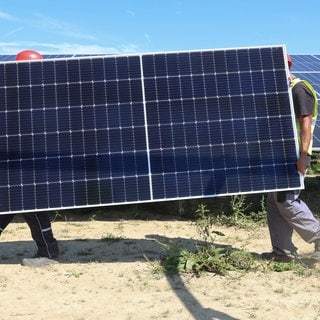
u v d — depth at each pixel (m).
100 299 4.28
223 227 6.64
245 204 7.34
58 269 4.95
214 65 5.04
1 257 5.37
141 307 4.11
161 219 7.27
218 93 4.96
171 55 5.05
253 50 5.09
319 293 4.36
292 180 4.80
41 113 4.92
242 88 4.98
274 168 4.82
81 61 5.04
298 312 4.02
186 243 5.81
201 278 4.69
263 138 4.88
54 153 4.84
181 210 7.37
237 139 4.87
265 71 5.02
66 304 4.20
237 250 5.29
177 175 4.79
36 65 5.03
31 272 4.87
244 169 4.81
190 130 4.88
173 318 3.92
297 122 5.04
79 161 4.82
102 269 4.95
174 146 4.85
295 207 4.86
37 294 4.39
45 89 4.97
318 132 8.14
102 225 6.81
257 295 4.32
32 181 4.79
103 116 4.91
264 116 4.92
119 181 4.78
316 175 9.43
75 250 5.57
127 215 7.41
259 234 6.27
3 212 4.73
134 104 4.93
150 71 5.01
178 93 4.96
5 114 4.91
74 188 4.77
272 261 5.02
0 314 4.02
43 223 5.05
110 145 4.86
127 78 4.99
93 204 4.75
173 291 4.41
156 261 5.09
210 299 4.25
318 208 7.28
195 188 4.77
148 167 4.80
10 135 4.87
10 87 4.97
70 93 4.96
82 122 4.90
